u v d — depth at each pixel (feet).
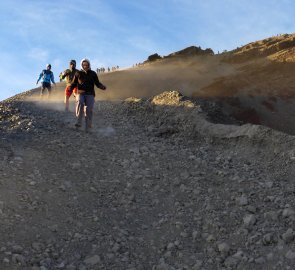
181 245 21.38
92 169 29.45
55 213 22.94
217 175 29.71
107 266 19.53
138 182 28.25
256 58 111.04
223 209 24.81
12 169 26.43
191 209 24.98
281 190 27.04
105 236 21.75
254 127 35.22
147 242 21.76
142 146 35.14
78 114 37.50
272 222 22.91
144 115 44.09
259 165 31.48
